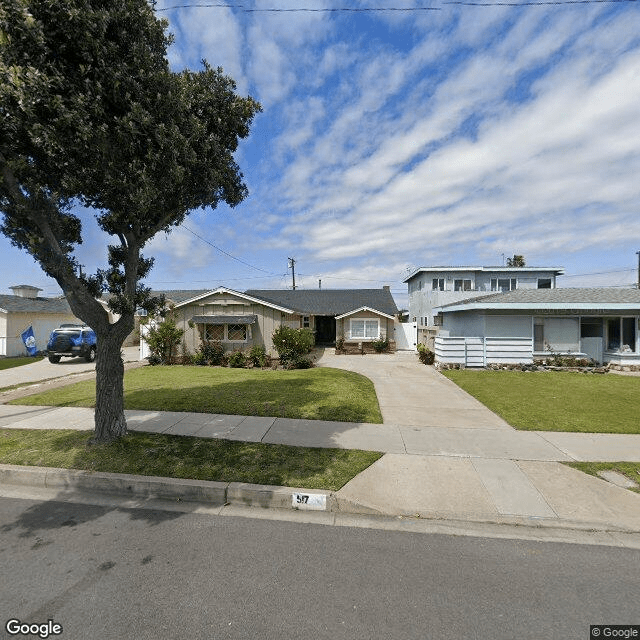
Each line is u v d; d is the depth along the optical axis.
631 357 13.78
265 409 7.51
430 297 26.61
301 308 26.23
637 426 6.65
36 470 4.68
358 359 18.19
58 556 3.17
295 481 4.40
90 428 6.32
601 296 14.89
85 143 4.05
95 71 4.06
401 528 3.65
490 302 14.51
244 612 2.54
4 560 3.11
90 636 2.34
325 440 5.80
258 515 3.92
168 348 16.02
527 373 13.16
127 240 5.56
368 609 2.57
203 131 5.01
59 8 3.74
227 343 15.97
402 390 9.98
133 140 4.33
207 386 10.02
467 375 12.71
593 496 4.16
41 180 4.63
